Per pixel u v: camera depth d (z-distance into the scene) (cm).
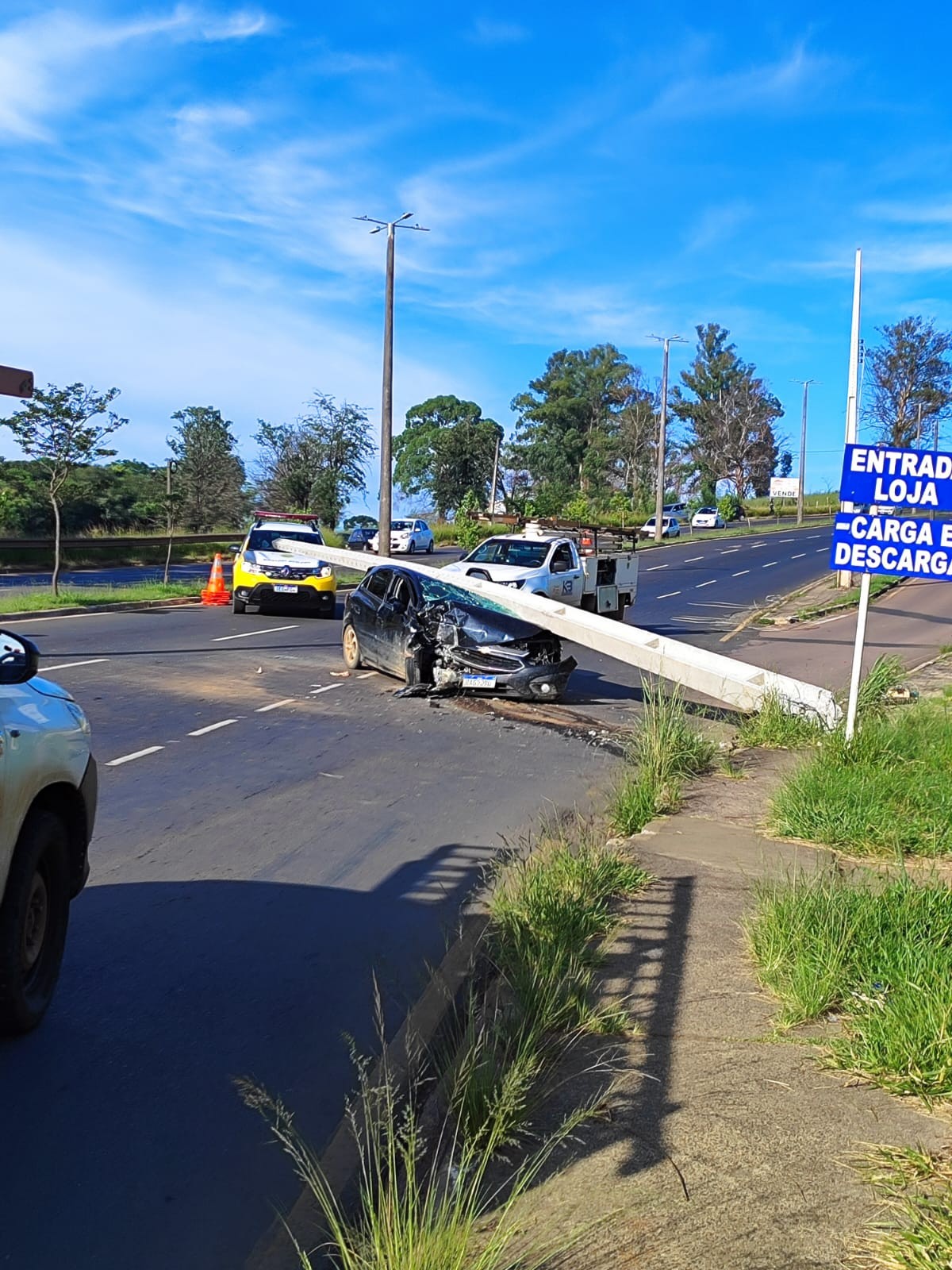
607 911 621
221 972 551
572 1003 478
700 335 13175
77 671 1488
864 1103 404
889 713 1242
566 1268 306
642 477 10669
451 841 809
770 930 552
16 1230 344
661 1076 427
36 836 460
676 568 4878
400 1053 467
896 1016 438
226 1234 346
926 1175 352
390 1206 316
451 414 10112
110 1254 335
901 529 1001
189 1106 422
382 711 1341
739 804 923
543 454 9588
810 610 3122
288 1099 430
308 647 1886
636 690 1667
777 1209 335
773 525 8812
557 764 1116
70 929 600
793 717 1240
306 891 682
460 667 1420
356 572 3834
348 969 561
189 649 1772
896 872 704
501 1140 374
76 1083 436
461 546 5275
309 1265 305
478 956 565
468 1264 303
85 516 4372
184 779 949
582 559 2280
